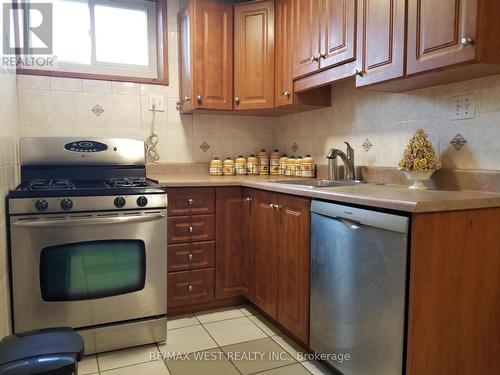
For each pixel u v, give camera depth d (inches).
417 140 67.8
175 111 113.1
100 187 77.1
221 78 105.5
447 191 64.1
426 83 68.6
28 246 69.1
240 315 93.7
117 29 107.9
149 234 78.0
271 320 89.7
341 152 89.4
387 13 65.9
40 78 97.8
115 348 76.8
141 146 96.4
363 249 57.1
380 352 54.6
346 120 95.3
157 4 110.9
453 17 54.7
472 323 54.7
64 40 101.6
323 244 66.4
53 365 36.7
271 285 84.7
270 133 126.4
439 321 52.0
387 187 73.4
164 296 80.3
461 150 66.9
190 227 92.2
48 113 99.0
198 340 81.0
